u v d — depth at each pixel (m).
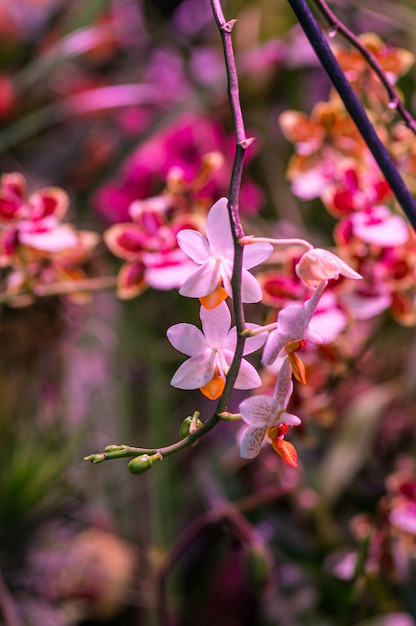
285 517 0.99
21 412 0.95
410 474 0.86
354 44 0.63
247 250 0.56
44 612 0.93
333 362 0.77
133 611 1.04
